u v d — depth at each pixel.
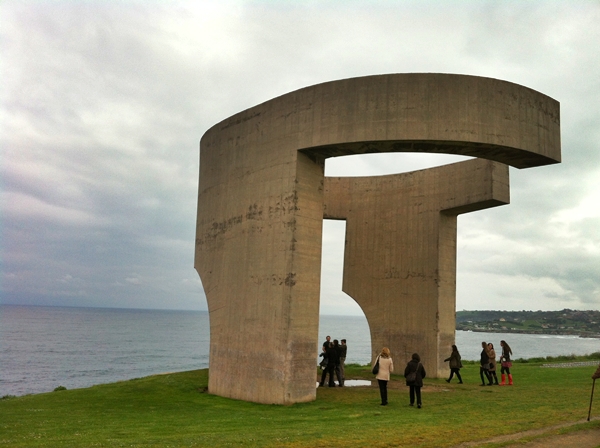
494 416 9.29
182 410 11.35
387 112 11.68
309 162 12.80
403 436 7.59
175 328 154.62
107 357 62.50
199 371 18.14
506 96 11.84
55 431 8.76
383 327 19.17
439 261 17.86
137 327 151.62
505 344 14.95
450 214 18.39
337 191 20.92
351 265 20.36
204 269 15.84
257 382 12.47
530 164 12.89
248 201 13.89
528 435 7.56
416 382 10.69
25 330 118.12
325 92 12.32
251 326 12.97
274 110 13.41
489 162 16.30
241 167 14.42
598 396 11.55
